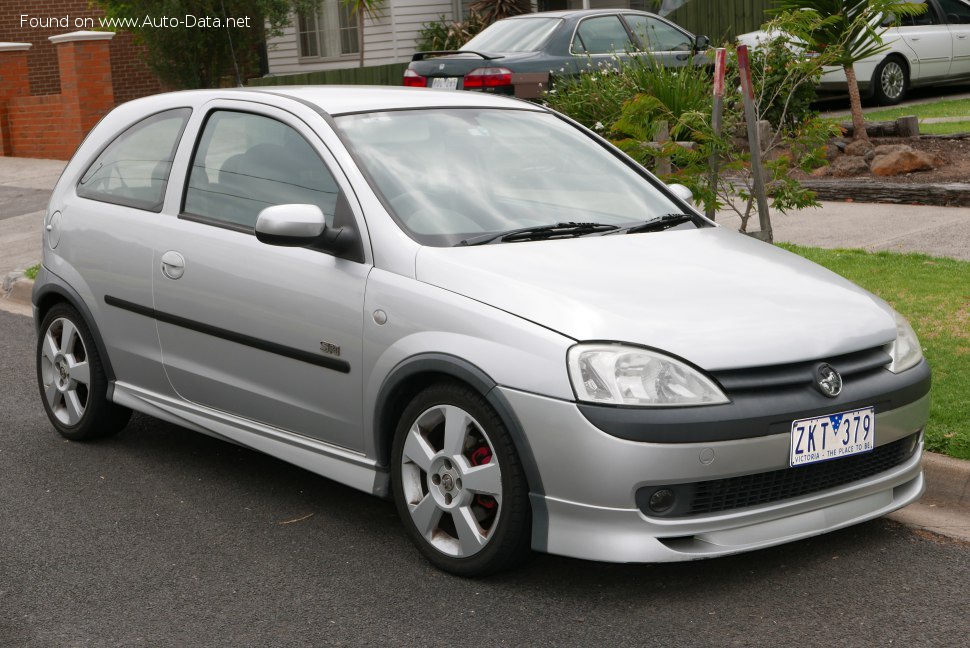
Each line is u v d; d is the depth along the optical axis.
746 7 19.84
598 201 5.03
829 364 4.04
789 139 7.60
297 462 4.79
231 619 3.94
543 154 5.18
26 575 4.34
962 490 4.84
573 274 4.21
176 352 5.25
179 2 19.52
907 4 11.07
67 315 5.84
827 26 12.46
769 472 3.94
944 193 10.65
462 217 4.59
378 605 4.03
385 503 5.06
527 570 4.29
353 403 4.48
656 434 3.73
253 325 4.82
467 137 5.08
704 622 3.85
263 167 5.00
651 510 3.82
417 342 4.18
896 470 4.32
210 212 5.15
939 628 3.79
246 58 21.06
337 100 5.08
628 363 3.80
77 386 5.93
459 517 4.16
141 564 4.43
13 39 25.03
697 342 3.88
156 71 20.38
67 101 18.59
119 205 5.60
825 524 4.09
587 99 11.77
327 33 24.80
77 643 3.79
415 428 4.29
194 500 5.12
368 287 4.39
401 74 21.80
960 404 5.44
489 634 3.79
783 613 3.91
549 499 3.88
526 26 14.13
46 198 14.84
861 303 4.37
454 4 24.48
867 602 3.99
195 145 5.34
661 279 4.27
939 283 7.71
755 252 4.77
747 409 3.82
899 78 17.56
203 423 5.22
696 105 9.57
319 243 4.50
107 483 5.35
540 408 3.84
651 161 8.35
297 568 4.36
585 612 3.94
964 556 4.38
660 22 14.70
